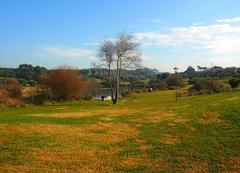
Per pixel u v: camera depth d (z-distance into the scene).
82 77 59.66
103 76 59.69
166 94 69.75
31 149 13.18
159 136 16.47
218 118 21.20
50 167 11.27
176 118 22.02
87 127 18.47
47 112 30.17
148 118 22.39
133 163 12.01
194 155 13.03
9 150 12.92
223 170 11.45
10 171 10.67
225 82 70.12
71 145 14.05
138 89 87.69
